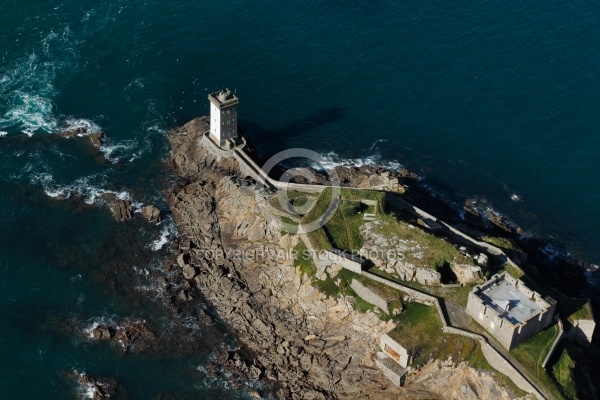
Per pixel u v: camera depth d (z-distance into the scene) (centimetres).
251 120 18462
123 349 14225
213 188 16738
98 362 14012
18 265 15350
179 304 14975
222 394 13712
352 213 15438
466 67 19925
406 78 19638
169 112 18688
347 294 14438
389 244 14788
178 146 17738
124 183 17100
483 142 18312
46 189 16838
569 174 17662
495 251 14962
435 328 13700
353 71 19762
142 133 18175
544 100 19175
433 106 19038
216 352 14300
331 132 18338
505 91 19375
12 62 19650
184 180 17175
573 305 14225
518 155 18038
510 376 13188
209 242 15950
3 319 14425
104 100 18888
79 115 18525
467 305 13775
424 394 13525
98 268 15462
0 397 13325
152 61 19812
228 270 15488
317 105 18950
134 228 16212
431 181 17462
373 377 13788
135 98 18925
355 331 14238
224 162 17100
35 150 17625
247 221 15850
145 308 14875
